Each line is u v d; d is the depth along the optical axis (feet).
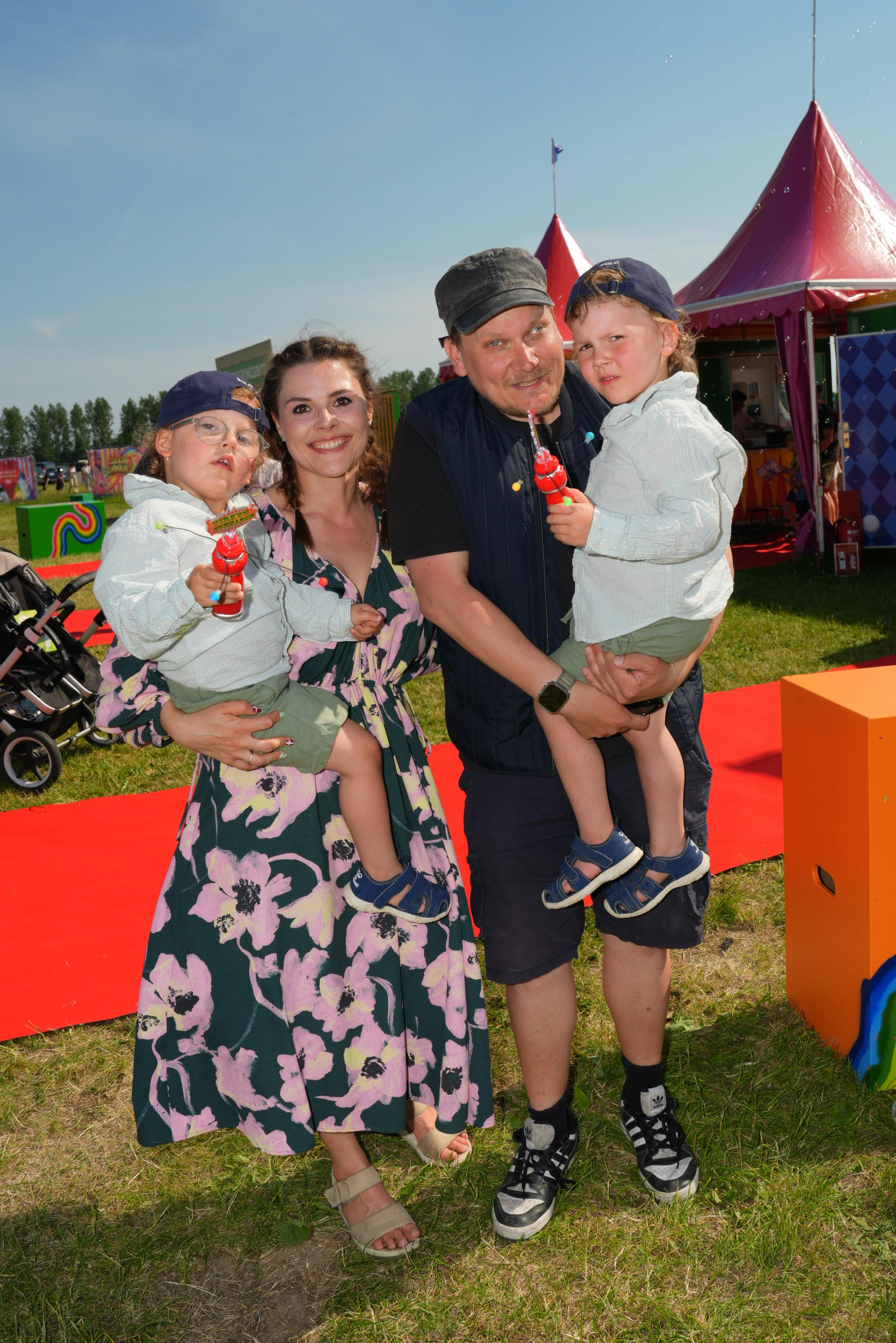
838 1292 7.23
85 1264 8.10
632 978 8.26
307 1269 7.96
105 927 13.69
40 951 13.06
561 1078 8.23
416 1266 7.87
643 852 7.79
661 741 7.58
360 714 7.99
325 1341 7.28
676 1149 8.40
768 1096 9.34
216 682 7.04
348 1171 8.30
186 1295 7.77
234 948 7.57
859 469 39.68
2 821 18.29
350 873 7.77
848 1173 8.38
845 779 9.09
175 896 7.72
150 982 7.75
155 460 7.43
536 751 7.73
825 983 9.91
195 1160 9.29
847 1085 9.36
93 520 65.21
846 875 9.24
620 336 6.66
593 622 6.98
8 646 20.74
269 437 7.75
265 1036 7.60
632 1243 7.87
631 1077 8.63
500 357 6.88
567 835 7.89
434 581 7.38
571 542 6.47
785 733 10.22
